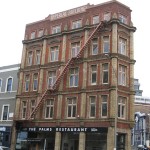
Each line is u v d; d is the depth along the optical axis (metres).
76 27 46.25
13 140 47.62
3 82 55.62
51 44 48.00
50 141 43.88
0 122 53.06
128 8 44.31
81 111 40.94
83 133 40.12
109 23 41.75
